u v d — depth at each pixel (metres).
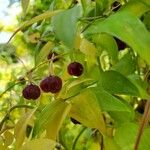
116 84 0.12
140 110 0.17
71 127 0.23
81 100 0.13
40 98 0.17
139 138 0.10
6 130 0.16
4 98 0.23
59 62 0.19
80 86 0.14
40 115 0.13
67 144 0.20
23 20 0.27
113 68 0.14
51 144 0.12
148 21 0.14
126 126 0.12
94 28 0.10
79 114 0.13
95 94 0.13
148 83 0.14
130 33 0.10
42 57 0.16
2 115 0.23
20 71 0.29
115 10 0.14
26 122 0.14
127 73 0.14
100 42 0.14
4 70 0.29
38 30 0.20
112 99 0.12
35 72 0.19
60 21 0.10
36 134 0.13
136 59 0.14
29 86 0.16
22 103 0.20
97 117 0.13
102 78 0.12
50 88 0.15
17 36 0.28
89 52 0.14
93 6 0.14
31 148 0.12
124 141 0.12
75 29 0.10
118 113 0.13
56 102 0.13
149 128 0.12
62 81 0.16
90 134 0.18
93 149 0.18
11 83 0.22
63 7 0.19
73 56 0.16
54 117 0.13
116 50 0.14
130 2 0.12
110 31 0.10
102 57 0.17
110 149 0.13
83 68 0.15
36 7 0.28
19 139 0.14
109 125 0.13
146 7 0.12
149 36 0.10
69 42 0.10
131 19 0.10
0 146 0.16
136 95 0.12
